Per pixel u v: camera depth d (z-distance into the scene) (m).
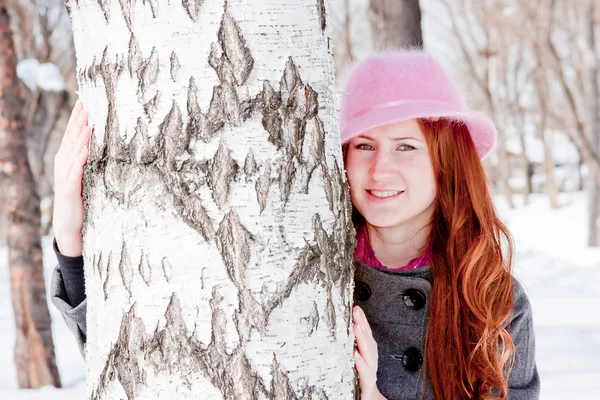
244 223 1.26
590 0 15.49
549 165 28.42
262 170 1.27
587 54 15.60
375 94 2.07
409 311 2.14
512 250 2.19
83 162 1.45
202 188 1.26
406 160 2.06
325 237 1.34
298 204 1.30
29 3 15.97
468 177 2.14
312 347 1.30
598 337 6.89
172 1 1.25
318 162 1.34
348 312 1.41
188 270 1.25
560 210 26.92
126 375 1.30
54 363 6.25
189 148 1.26
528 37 19.73
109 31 1.30
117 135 1.30
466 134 2.18
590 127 15.64
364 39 17.06
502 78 26.41
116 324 1.31
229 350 1.25
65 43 16.75
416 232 2.19
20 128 6.37
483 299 2.02
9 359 7.46
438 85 2.10
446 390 2.03
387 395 2.12
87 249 1.43
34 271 6.27
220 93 1.25
